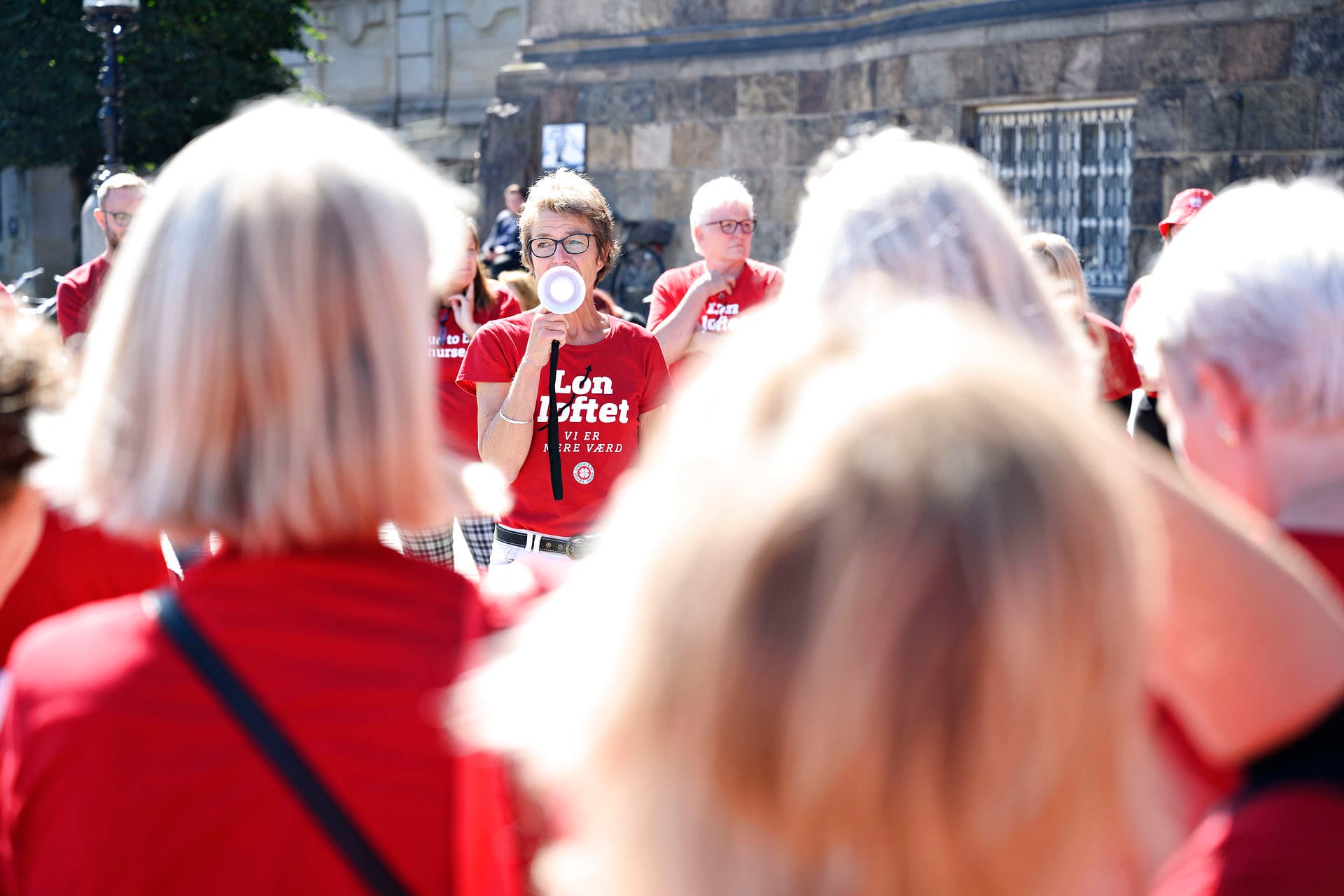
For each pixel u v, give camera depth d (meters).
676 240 12.23
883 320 0.88
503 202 13.08
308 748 1.15
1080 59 9.22
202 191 1.22
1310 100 8.17
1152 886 1.01
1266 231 1.45
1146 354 1.57
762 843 0.80
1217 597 1.17
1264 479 1.46
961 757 0.75
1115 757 0.81
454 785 1.16
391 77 23.62
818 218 1.73
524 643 1.00
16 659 1.21
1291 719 1.13
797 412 0.81
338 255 1.21
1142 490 0.85
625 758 0.84
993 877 0.78
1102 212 9.43
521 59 13.28
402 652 1.19
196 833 1.12
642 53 12.35
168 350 1.20
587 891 0.92
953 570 0.74
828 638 0.75
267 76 20.84
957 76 9.94
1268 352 1.41
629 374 3.75
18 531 1.74
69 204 25.86
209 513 1.20
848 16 11.13
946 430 0.76
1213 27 8.56
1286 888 1.03
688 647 0.79
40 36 18.83
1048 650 0.75
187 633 1.18
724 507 0.80
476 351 3.84
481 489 1.38
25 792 1.15
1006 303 1.66
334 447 1.21
